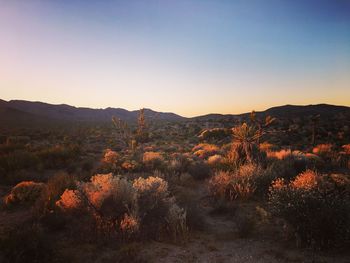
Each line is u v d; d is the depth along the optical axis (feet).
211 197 31.40
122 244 18.86
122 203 22.08
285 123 195.83
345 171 45.06
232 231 22.24
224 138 135.33
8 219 24.80
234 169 39.81
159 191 23.88
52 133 176.55
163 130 221.87
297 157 50.01
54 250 17.15
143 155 62.34
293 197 20.49
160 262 16.85
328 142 109.70
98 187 23.12
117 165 51.16
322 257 17.21
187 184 37.76
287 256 17.43
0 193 34.40
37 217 23.70
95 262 16.76
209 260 17.19
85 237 19.80
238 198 30.73
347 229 18.03
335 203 19.33
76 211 23.70
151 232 20.47
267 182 32.48
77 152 74.23
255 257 17.52
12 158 50.14
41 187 30.89
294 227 19.27
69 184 31.32
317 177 30.32
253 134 50.67
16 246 16.22
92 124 365.61
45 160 57.26
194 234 21.42
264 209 26.40
